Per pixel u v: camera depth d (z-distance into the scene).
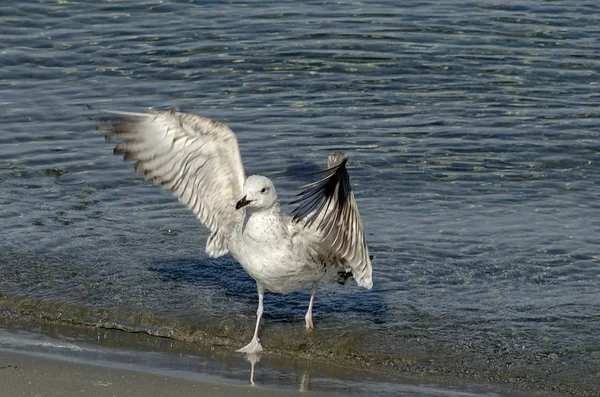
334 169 10.60
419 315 12.63
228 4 23.25
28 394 10.01
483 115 18.72
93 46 21.28
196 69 20.42
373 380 10.98
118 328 12.29
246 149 17.39
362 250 11.68
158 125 12.03
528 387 10.86
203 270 13.92
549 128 18.20
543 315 12.60
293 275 11.90
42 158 17.14
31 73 20.27
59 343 11.69
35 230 14.77
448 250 14.35
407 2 23.39
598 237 14.75
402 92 19.59
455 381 11.00
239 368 11.22
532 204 15.80
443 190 16.22
